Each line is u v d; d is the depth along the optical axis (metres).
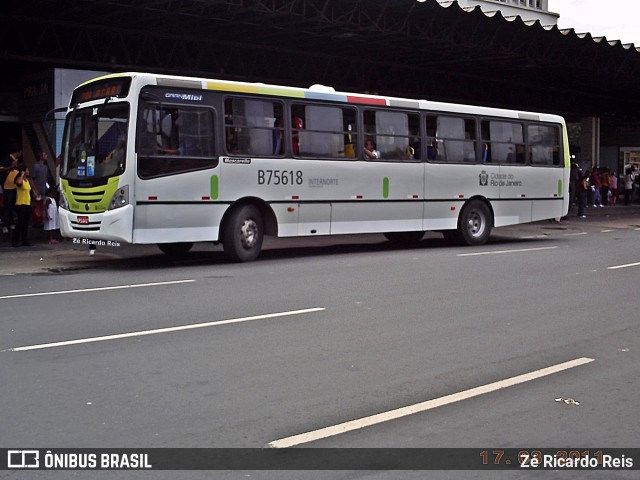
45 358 7.24
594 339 8.29
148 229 13.64
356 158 16.62
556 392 6.36
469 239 18.88
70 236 14.34
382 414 5.74
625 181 41.34
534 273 13.40
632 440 5.29
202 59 23.20
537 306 10.19
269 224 15.42
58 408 5.79
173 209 13.90
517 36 25.55
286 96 15.49
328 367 7.02
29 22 19.30
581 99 40.31
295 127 15.62
